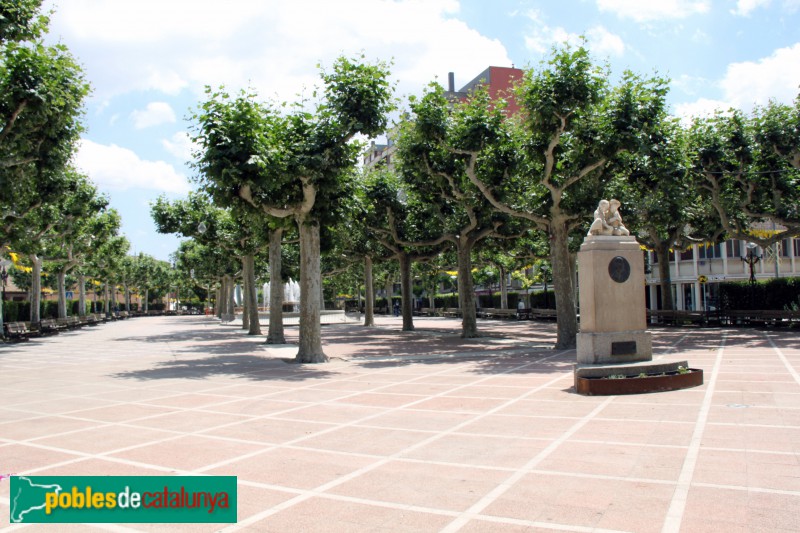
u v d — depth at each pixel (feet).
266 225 76.59
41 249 98.89
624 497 16.06
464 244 80.84
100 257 153.17
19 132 53.26
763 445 20.59
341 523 14.88
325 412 29.66
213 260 143.13
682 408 27.40
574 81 53.31
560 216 61.26
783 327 80.69
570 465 19.21
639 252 38.06
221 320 173.27
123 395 36.09
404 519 15.02
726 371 38.81
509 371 43.98
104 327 139.95
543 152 59.47
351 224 82.28
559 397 31.91
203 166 48.83
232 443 23.48
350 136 52.42
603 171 62.44
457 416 27.81
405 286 100.94
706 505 15.21
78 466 20.57
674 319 92.79
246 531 14.58
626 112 55.31
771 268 127.03
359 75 52.31
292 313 152.46
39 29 53.01
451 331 99.14
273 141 50.67
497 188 63.72
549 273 143.13
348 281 205.46
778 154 68.59
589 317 37.06
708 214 84.43
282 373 46.01
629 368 33.58
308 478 18.74
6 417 29.58
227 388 38.45
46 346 79.00
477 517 14.99
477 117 59.52
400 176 82.64
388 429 25.44
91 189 101.50
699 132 72.69
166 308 337.52
